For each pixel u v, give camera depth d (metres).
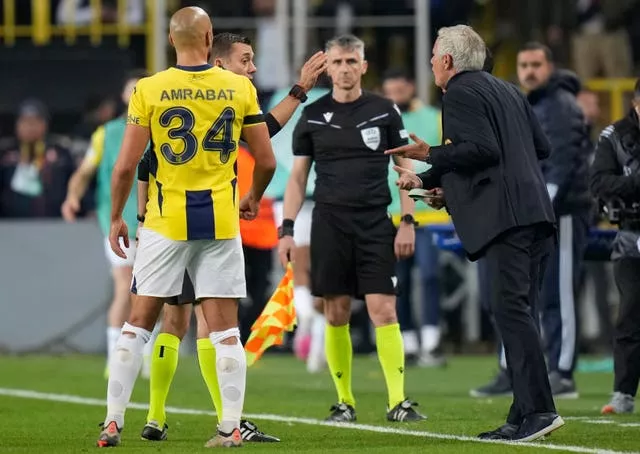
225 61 26.97
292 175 31.58
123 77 58.53
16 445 25.92
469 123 25.30
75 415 32.38
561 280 37.41
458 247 36.28
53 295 53.78
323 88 43.31
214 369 27.00
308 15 59.28
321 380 43.75
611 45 63.25
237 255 24.67
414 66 59.94
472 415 31.86
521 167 25.62
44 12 59.81
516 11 65.81
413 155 25.66
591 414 31.69
